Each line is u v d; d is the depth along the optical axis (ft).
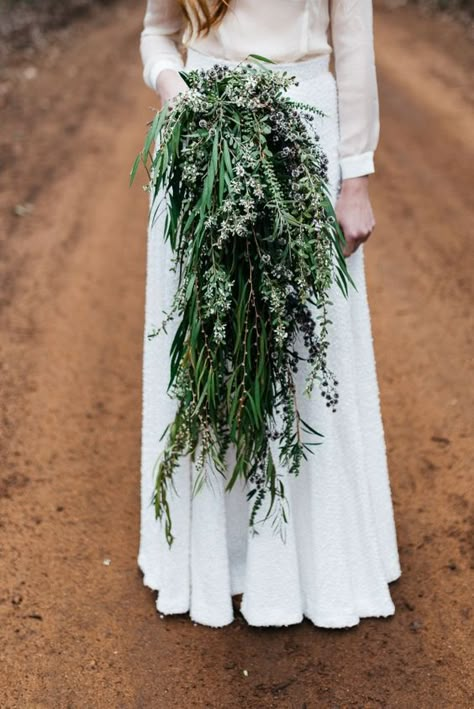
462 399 12.89
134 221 20.06
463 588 9.23
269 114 6.79
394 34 37.65
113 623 8.90
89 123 27.07
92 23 43.83
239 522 8.66
